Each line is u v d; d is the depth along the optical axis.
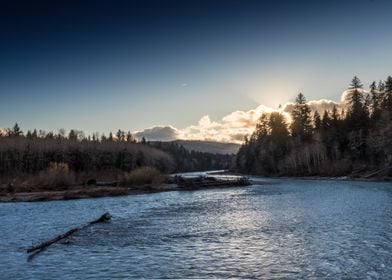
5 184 80.56
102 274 14.69
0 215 33.94
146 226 26.06
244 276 13.95
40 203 46.59
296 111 122.31
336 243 18.42
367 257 15.80
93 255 17.75
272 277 13.72
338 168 88.75
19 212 36.28
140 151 149.62
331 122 110.50
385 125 82.12
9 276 14.65
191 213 32.84
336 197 41.28
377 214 27.06
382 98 101.31
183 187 68.06
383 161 81.06
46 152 121.25
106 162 128.00
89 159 126.00
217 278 13.84
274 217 28.00
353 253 16.48
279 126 129.25
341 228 22.17
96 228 25.62
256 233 21.92
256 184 77.25
